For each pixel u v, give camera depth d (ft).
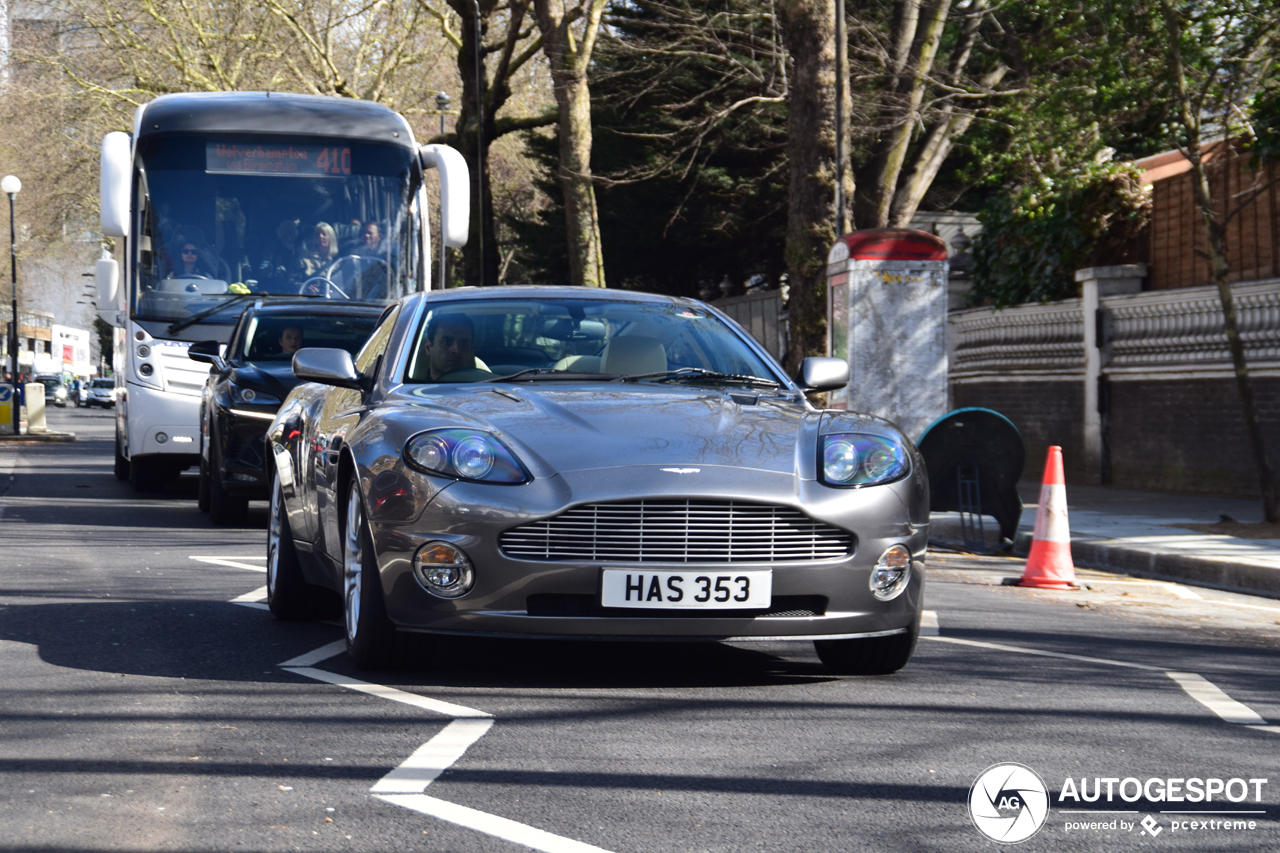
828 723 17.51
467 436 19.29
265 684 19.38
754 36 85.92
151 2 133.08
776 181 97.76
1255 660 23.65
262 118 54.24
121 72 143.64
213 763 15.14
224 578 31.35
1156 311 56.39
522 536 18.57
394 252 54.13
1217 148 52.60
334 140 54.49
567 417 19.80
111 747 15.75
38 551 36.52
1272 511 42.50
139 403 51.96
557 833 12.84
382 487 19.33
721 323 24.97
